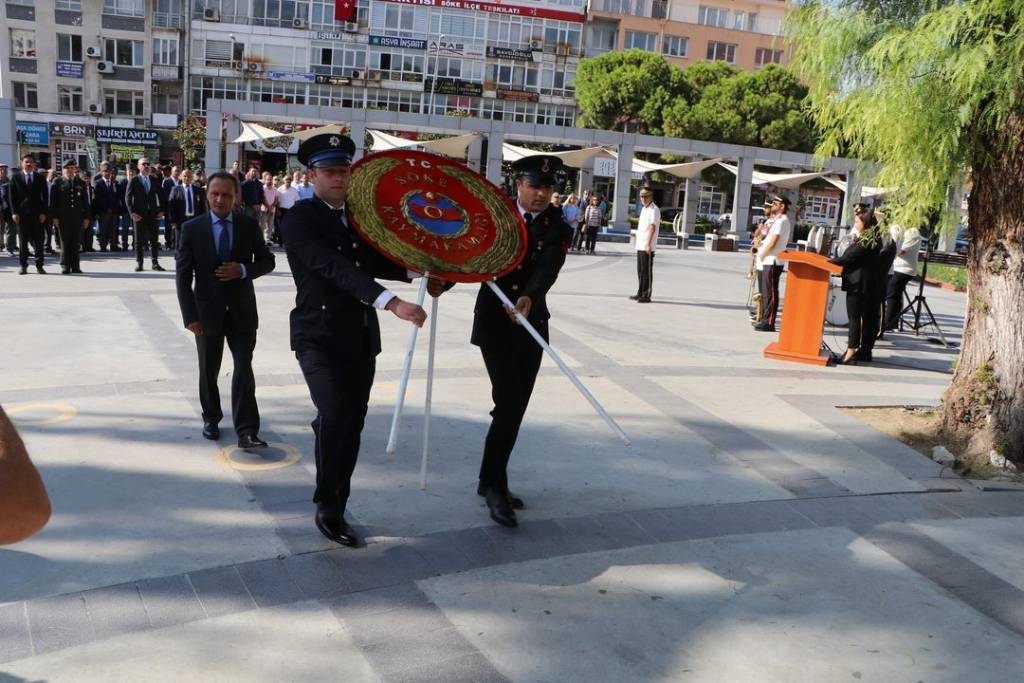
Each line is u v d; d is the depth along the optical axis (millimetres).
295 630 3186
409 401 6266
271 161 44000
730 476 5121
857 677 3084
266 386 6508
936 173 5785
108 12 43969
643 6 51531
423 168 4332
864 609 3596
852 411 6730
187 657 2977
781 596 3664
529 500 4551
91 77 44406
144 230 13406
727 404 6754
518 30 49750
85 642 3031
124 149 45156
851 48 5895
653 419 6199
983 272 5797
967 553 4227
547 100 50875
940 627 3482
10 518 1077
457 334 8922
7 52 43094
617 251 24562
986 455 5582
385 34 47875
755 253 12406
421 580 3617
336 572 3641
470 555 3867
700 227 34562
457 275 3781
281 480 4633
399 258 3699
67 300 9891
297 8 46281
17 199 11898
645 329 10125
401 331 8938
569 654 3133
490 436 4277
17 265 13344
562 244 4297
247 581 3521
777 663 3150
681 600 3580
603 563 3875
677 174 29062
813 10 6246
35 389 6133
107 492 4355
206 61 45750
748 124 38688
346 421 3746
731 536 4250
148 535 3895
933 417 6531
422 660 3041
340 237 3854
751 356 8898
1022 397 5617
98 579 3477
